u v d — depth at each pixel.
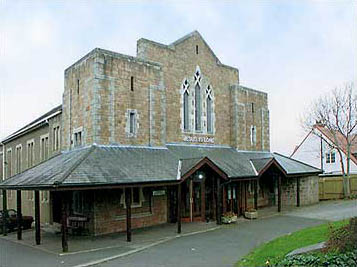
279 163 24.66
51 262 12.33
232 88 27.09
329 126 34.44
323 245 10.48
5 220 19.42
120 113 19.20
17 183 16.97
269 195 28.05
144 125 20.27
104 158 17.08
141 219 19.31
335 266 8.66
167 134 22.22
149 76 20.75
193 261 11.79
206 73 25.33
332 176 31.61
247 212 21.47
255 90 29.08
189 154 22.03
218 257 12.25
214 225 19.19
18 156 32.12
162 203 20.53
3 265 12.17
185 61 23.86
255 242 14.60
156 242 15.19
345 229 10.68
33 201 26.27
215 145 25.53
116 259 12.43
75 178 14.31
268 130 30.14
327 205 25.72
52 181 14.10
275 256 10.82
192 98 24.09
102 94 18.52
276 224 18.75
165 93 22.34
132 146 19.52
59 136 22.95
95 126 18.12
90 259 12.53
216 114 25.89
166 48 22.66
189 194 20.88
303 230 15.33
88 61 19.11
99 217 17.53
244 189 24.62
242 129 27.31
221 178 19.88
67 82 21.48
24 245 15.80
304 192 27.17
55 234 18.75
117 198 18.33
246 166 23.31
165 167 18.45
